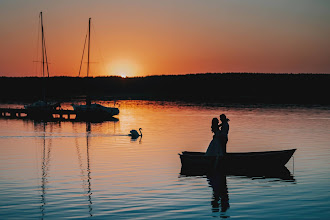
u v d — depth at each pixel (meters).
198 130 36.47
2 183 15.98
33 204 13.09
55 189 15.02
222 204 13.09
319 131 35.12
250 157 19.05
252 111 64.69
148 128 38.56
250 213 12.17
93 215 11.98
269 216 11.90
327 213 12.16
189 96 129.25
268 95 129.62
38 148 25.91
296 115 55.22
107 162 20.61
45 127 42.53
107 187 15.33
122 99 117.19
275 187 15.34
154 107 78.81
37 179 16.69
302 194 14.30
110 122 48.34
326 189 15.00
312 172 18.06
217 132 19.25
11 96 126.81
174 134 33.34
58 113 56.91
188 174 17.75
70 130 38.81
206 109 70.75
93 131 37.62
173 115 56.91
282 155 19.44
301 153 23.06
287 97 120.38
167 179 16.75
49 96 130.25
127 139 30.56
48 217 11.80
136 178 16.88
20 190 14.88
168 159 21.48
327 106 78.75
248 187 15.38
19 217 11.81
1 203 13.20
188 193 14.49
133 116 56.41
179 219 11.63
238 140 29.06
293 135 32.16
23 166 19.62
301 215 11.98
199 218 11.72
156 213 12.16
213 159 18.72
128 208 12.67
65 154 23.30
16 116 61.00
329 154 22.67
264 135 32.22
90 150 24.83
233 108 73.50
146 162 20.58
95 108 54.91
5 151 24.62
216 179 16.78
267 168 19.27
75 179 16.69
